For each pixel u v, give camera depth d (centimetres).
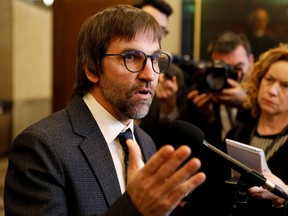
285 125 162
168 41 368
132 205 87
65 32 343
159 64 120
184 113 221
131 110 114
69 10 342
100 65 115
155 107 232
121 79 112
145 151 139
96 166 111
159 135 225
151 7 226
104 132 118
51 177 103
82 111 119
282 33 350
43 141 107
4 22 666
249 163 136
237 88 199
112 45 112
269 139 162
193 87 220
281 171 152
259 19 354
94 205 107
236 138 175
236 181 125
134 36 111
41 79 834
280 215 144
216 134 203
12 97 678
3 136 655
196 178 84
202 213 169
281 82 159
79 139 112
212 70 201
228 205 158
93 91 122
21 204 102
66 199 106
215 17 361
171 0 366
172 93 222
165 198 84
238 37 230
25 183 103
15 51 678
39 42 805
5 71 675
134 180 88
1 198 419
